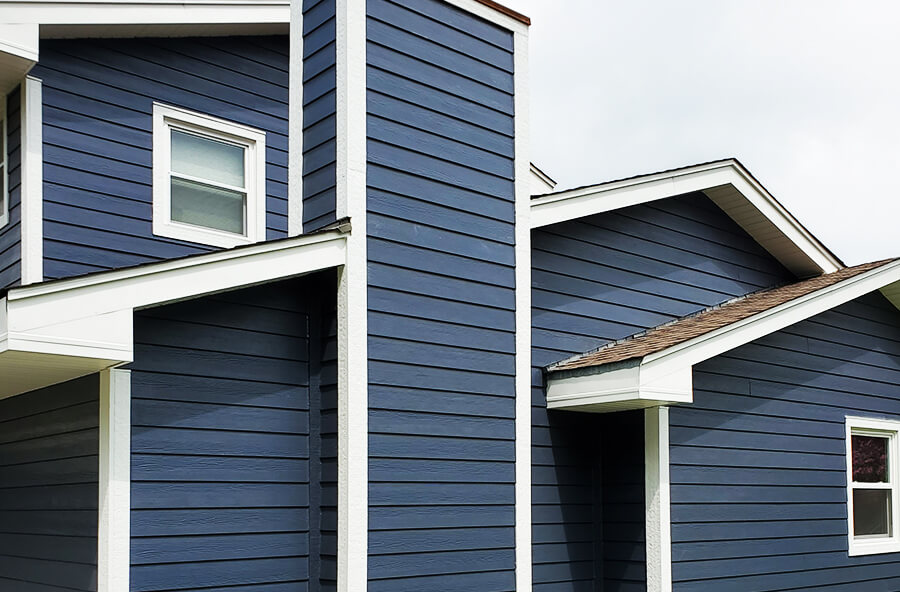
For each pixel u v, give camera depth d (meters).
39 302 3.71
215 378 4.46
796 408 7.00
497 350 5.35
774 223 7.63
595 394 5.77
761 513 6.57
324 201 4.93
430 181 5.17
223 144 7.40
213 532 4.35
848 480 7.36
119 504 4.06
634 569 5.99
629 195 6.58
